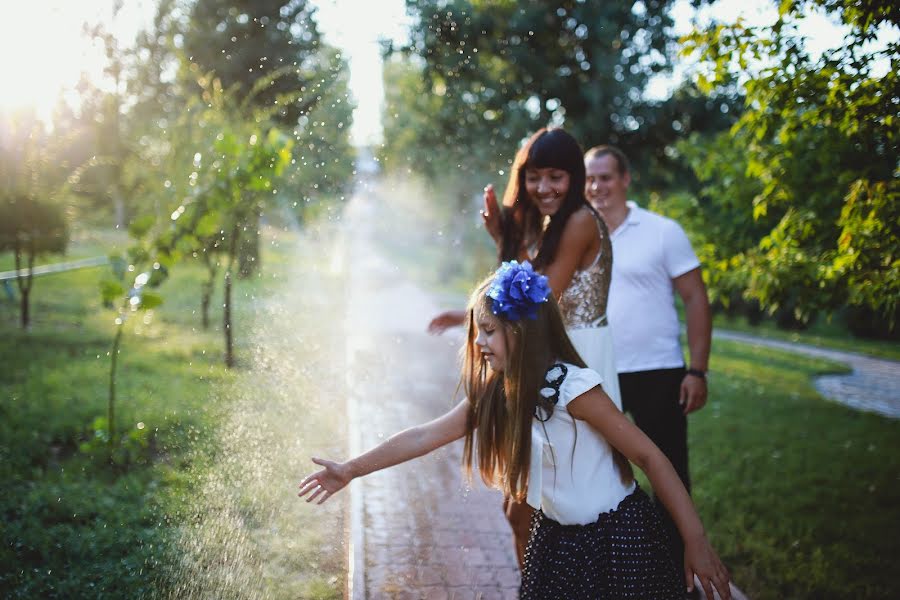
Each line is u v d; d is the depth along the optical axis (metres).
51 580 3.06
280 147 5.24
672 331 3.43
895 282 3.75
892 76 3.25
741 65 3.73
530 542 2.22
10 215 8.41
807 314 4.61
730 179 5.45
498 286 2.09
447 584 3.15
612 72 12.92
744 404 9.08
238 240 5.42
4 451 4.52
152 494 3.74
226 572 3.01
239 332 4.92
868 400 10.89
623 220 3.47
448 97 6.15
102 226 15.91
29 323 9.02
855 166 4.19
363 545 3.39
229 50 10.80
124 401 5.45
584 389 2.06
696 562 1.98
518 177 2.86
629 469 2.22
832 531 4.55
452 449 4.93
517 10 11.51
